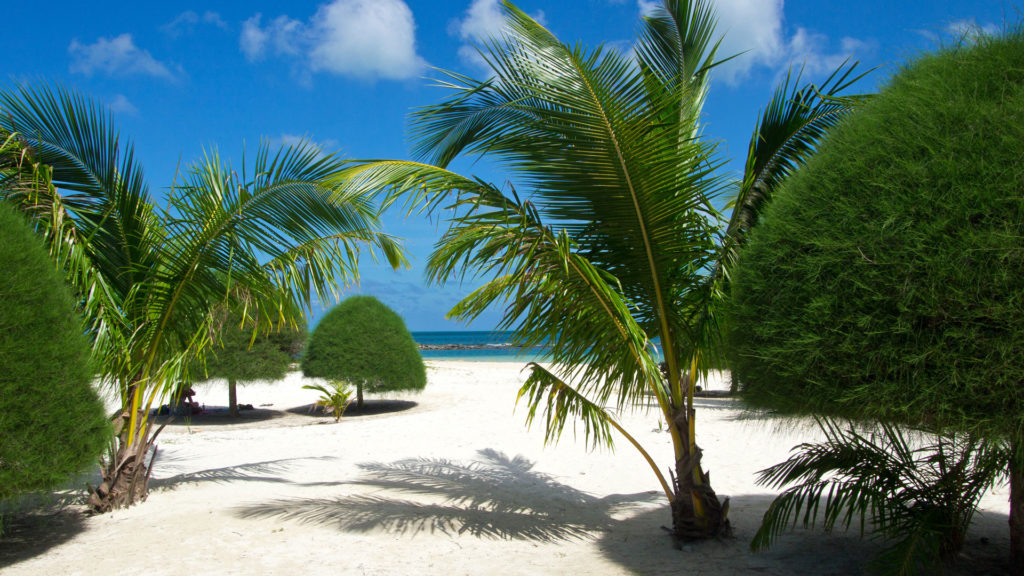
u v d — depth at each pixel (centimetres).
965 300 262
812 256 316
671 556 439
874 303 289
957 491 341
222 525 508
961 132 292
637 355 416
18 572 409
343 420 1356
